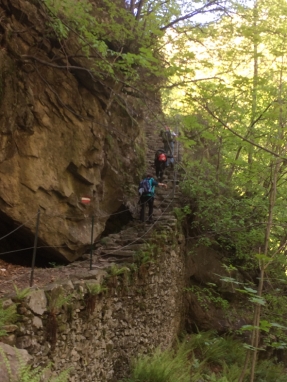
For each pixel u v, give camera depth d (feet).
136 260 28.63
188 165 42.73
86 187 30.04
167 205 40.96
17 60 24.30
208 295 42.75
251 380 16.06
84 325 21.21
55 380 12.00
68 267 26.78
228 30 28.55
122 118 36.68
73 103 28.60
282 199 27.68
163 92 35.32
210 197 40.42
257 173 25.50
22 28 24.97
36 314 17.51
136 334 27.73
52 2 25.44
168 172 47.47
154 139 55.67
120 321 25.50
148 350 29.71
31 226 25.58
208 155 44.04
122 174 37.04
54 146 27.07
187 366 30.66
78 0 27.30
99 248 31.50
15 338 15.97
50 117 26.86
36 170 25.81
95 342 22.36
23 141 25.12
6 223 25.90
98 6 32.24
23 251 28.14
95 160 30.53
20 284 21.36
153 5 32.71
